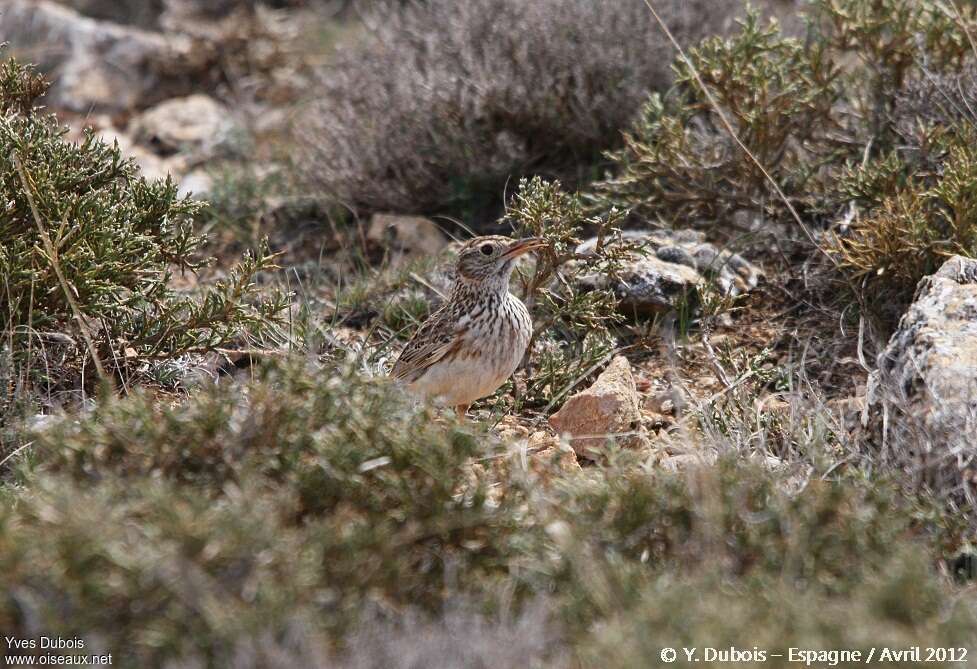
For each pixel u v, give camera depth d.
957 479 8.44
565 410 10.58
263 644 6.13
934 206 12.09
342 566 6.83
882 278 11.91
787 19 16.23
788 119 13.42
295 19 21.55
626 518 7.48
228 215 15.59
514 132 15.21
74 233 10.52
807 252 13.22
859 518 7.45
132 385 10.70
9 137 10.83
